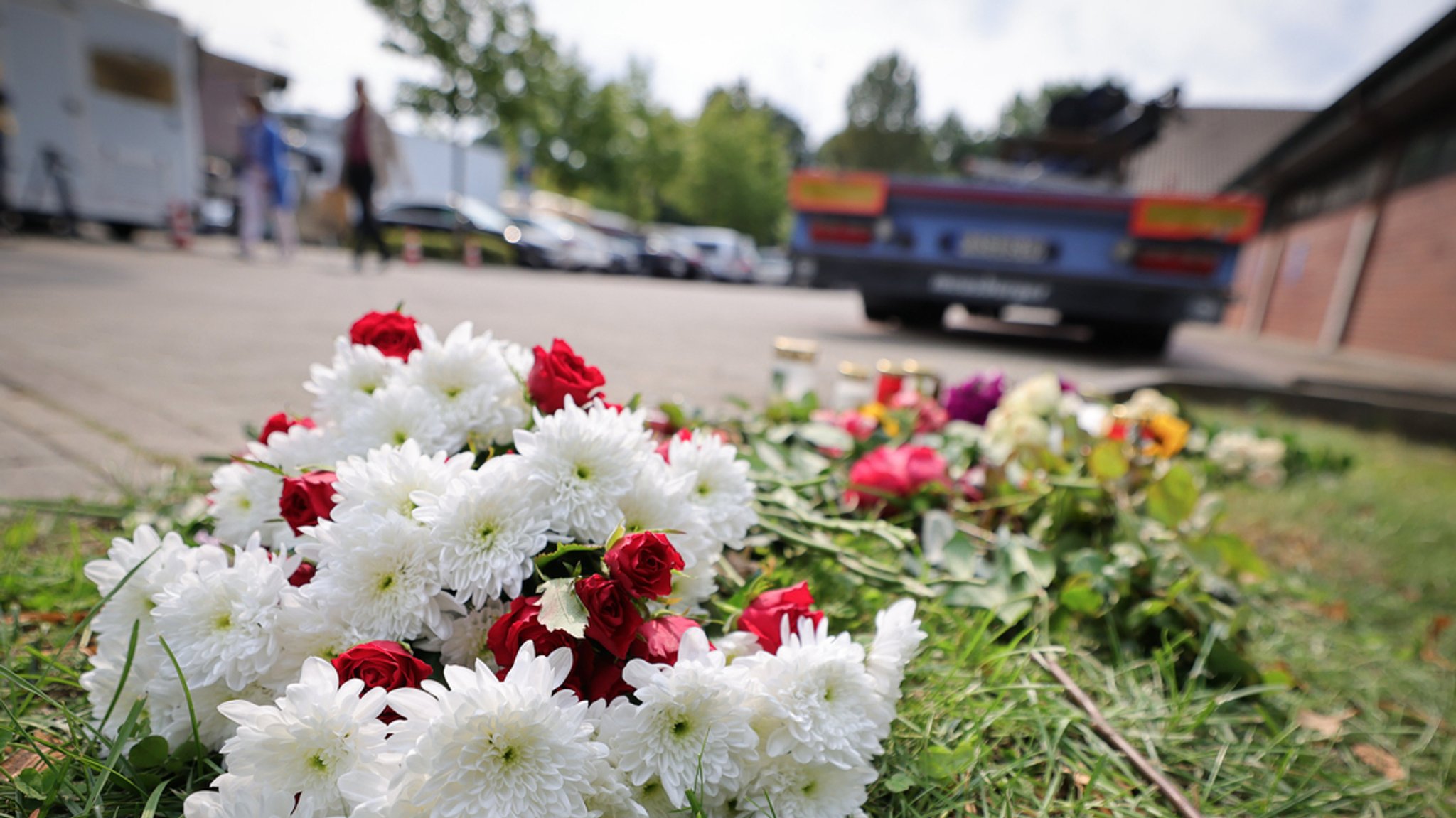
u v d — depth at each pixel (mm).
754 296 14625
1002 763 1203
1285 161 18156
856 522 1617
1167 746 1313
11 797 921
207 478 2004
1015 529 1950
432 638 975
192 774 964
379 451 964
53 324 4270
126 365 3430
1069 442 2051
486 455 1150
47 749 1019
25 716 1071
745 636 1018
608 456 981
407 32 19859
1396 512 3123
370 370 1178
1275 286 19750
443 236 14859
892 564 1651
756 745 887
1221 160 27766
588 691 928
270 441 1167
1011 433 2080
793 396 2592
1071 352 7672
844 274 7156
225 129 20672
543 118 22094
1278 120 29906
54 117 9344
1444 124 11820
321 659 811
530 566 919
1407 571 2469
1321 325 15562
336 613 913
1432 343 11117
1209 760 1312
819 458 1892
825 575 1549
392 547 900
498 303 7430
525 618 883
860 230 7000
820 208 7062
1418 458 4793
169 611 890
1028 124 61094
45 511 1778
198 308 5422
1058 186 7930
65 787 936
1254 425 4578
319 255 13258
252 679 892
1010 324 11883
